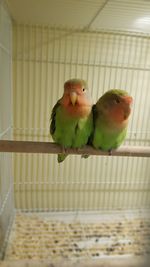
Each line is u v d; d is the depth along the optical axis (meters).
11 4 0.48
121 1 0.45
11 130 0.62
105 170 0.72
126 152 0.43
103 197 0.74
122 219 0.72
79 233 0.66
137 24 0.58
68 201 0.73
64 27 0.61
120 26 0.60
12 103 0.63
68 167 0.70
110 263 0.48
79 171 0.71
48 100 0.64
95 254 0.58
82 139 0.40
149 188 0.75
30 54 0.61
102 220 0.72
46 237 0.63
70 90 0.38
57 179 0.70
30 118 0.64
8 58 0.57
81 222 0.70
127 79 0.66
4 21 0.51
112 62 0.64
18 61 0.61
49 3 0.47
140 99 0.67
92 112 0.41
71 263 0.49
